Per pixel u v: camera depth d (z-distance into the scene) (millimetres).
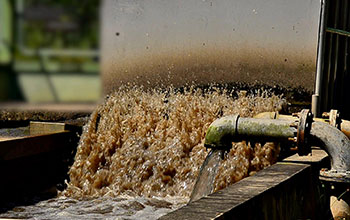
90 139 23328
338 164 14398
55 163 23500
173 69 23812
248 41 22594
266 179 13750
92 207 19375
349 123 17109
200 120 22484
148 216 17656
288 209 13695
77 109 25875
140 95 24109
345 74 24844
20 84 27562
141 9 24250
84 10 26594
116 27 24734
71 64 26516
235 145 19250
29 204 20078
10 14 30531
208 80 23297
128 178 21703
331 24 22438
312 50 21391
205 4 23234
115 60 24750
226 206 10727
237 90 22812
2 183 20062
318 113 20922
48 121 26375
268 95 22297
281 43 22016
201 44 23391
